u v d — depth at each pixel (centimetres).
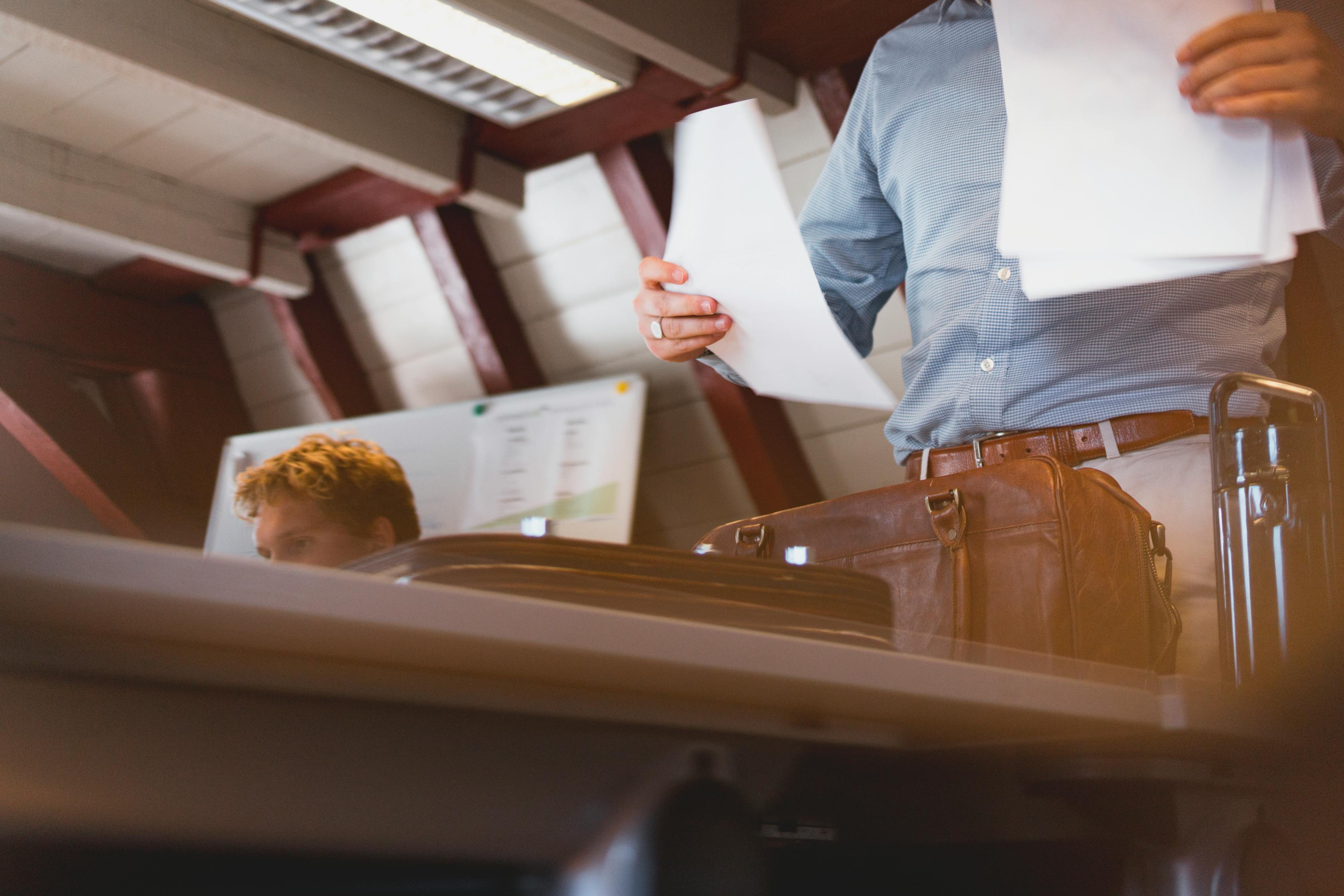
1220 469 70
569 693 29
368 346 519
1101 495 90
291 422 559
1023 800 47
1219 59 64
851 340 131
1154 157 65
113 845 22
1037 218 64
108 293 516
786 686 33
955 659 46
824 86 350
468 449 463
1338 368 188
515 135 396
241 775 24
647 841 30
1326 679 57
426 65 333
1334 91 64
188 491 532
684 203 91
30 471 533
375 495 183
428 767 27
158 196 436
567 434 443
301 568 24
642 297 98
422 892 27
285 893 25
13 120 393
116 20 304
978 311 109
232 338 553
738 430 432
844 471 441
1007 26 68
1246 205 64
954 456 109
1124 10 67
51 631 21
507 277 470
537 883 29
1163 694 46
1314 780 52
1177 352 103
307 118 349
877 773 40
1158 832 48
